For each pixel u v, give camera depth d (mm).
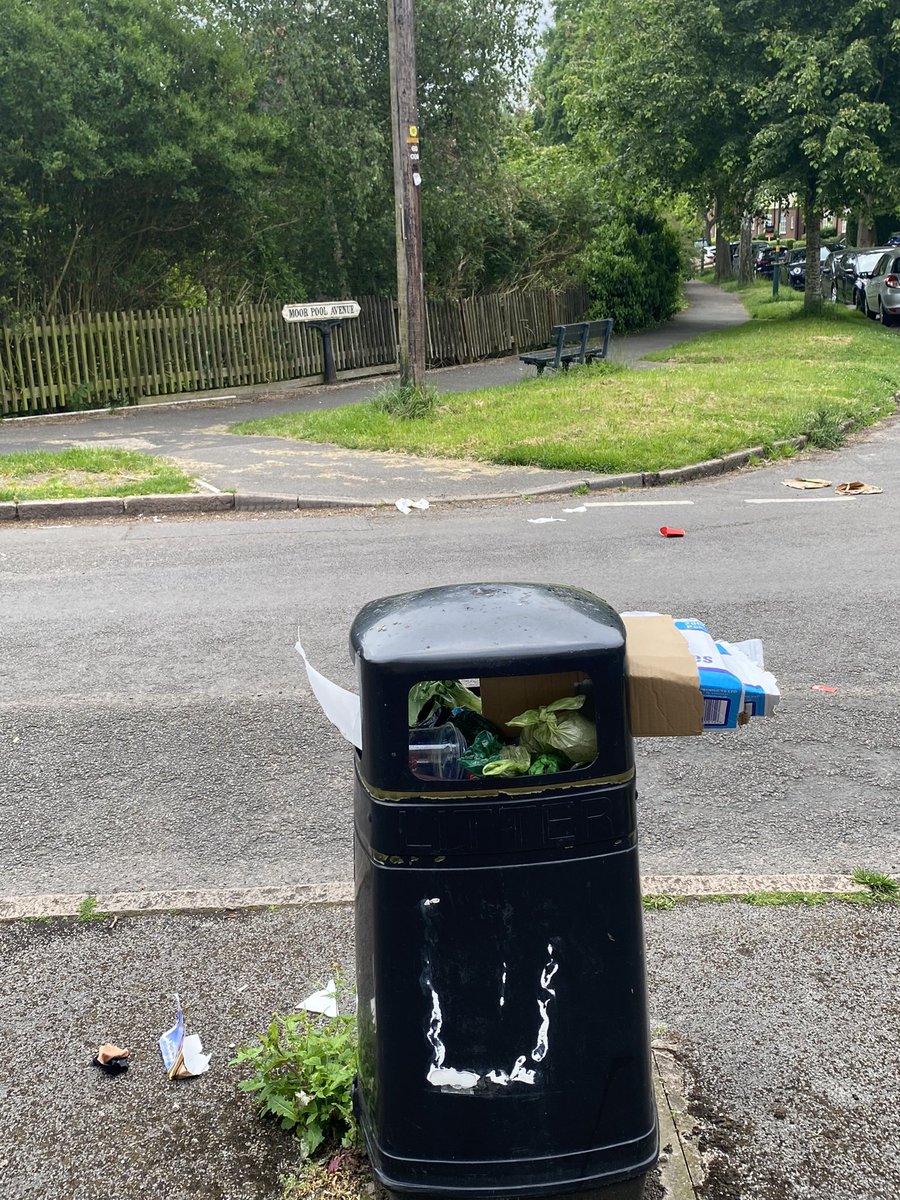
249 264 19031
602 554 8039
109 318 16484
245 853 4086
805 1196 2494
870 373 16469
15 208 15094
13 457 11445
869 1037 3010
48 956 3457
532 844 2055
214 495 9992
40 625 6680
